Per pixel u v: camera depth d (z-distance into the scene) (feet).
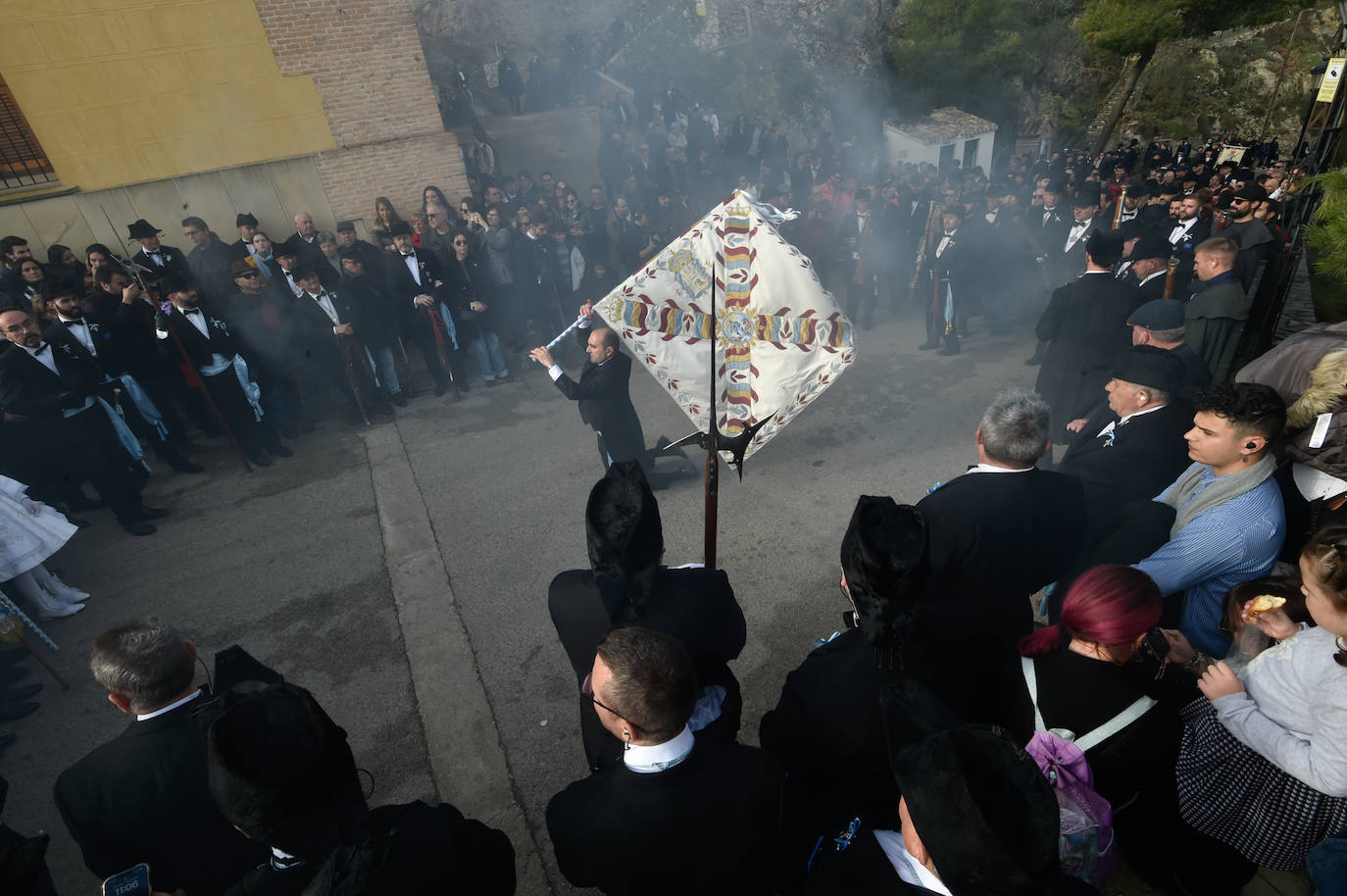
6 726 13.87
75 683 14.76
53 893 7.56
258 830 5.03
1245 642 7.88
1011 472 8.59
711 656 7.34
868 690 6.48
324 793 5.13
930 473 19.36
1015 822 3.76
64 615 16.72
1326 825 6.55
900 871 4.63
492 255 27.91
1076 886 4.03
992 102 70.03
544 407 25.31
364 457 23.03
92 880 11.00
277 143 31.17
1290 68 82.99
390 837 5.31
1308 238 12.88
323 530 19.33
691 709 5.59
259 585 17.35
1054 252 29.53
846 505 18.22
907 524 6.13
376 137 32.68
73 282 24.71
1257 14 47.96
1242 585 7.95
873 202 32.50
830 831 6.79
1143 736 6.50
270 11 29.27
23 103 26.99
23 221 28.09
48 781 12.66
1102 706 6.51
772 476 19.69
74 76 27.35
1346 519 9.07
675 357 13.05
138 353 20.94
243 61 29.55
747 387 13.52
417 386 28.02
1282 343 10.50
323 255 27.37
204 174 30.40
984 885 3.79
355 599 16.57
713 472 9.29
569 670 13.94
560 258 29.22
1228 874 7.91
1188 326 16.97
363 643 15.20
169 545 19.26
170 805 7.17
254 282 22.63
